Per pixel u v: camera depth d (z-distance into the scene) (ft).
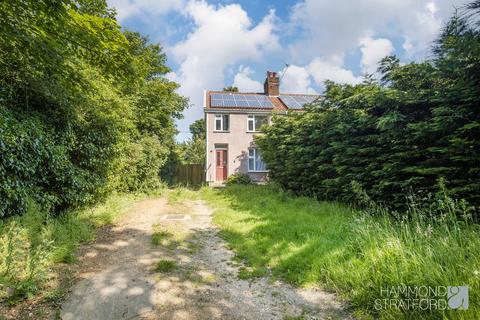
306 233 16.22
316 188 30.76
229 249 16.16
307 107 34.58
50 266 11.93
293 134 36.32
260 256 14.33
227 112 65.21
